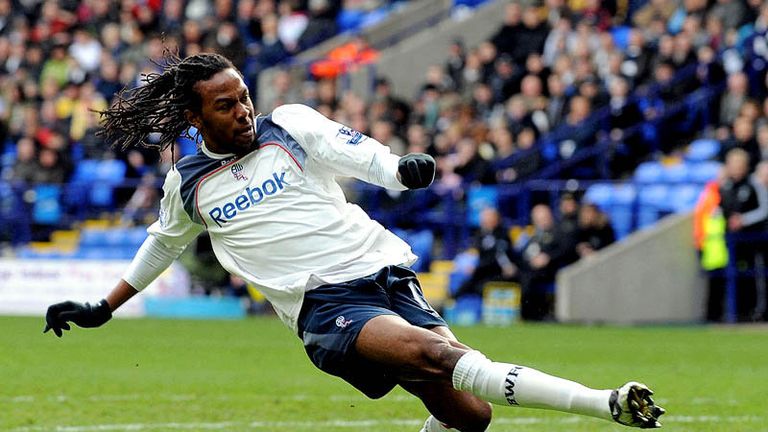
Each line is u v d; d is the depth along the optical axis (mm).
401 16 76062
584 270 50969
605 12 64562
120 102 15289
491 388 13391
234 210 15117
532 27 63438
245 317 57125
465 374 13523
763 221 49438
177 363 34281
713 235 50375
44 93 72000
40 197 66750
